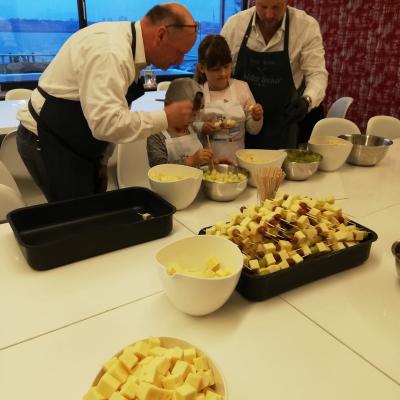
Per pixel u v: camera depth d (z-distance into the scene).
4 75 3.50
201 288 0.73
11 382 0.65
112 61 1.16
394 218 1.25
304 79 2.14
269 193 1.16
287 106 2.07
